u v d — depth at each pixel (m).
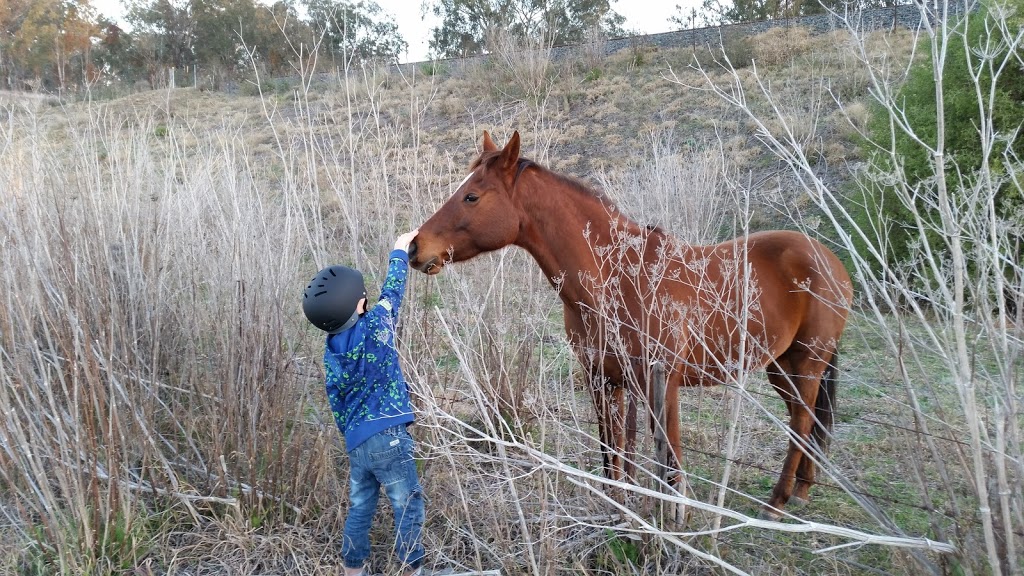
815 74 11.64
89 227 3.65
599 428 3.17
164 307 4.13
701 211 5.75
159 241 4.11
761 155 10.05
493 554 2.84
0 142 4.23
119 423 3.19
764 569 2.86
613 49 17.30
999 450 2.09
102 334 3.31
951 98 6.15
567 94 13.88
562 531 3.03
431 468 3.43
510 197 3.03
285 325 3.80
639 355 2.96
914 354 2.50
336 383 2.71
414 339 3.82
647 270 3.01
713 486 3.18
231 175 3.92
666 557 2.90
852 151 9.27
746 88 12.42
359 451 2.74
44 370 3.02
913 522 3.12
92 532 3.00
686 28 18.67
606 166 10.81
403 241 3.00
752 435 3.99
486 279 4.08
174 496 3.40
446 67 15.90
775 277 3.39
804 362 3.48
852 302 3.56
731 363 2.98
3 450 3.22
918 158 6.15
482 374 3.66
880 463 3.73
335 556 3.15
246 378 3.46
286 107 11.81
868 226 6.57
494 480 3.22
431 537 3.18
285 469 3.49
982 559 2.32
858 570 2.91
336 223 4.71
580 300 3.08
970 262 4.44
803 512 3.40
